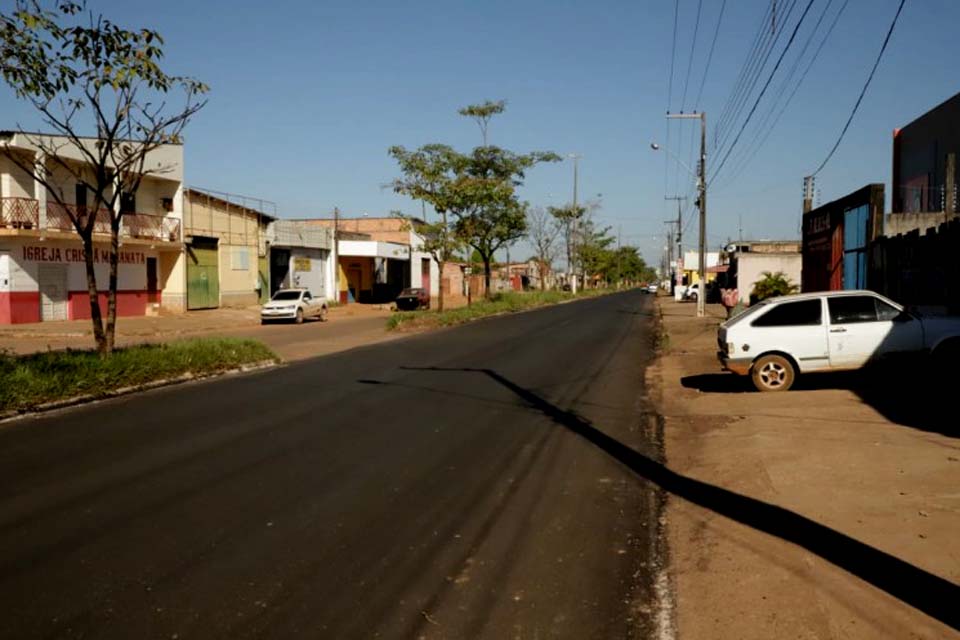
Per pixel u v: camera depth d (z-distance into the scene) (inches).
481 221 1553.9
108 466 308.2
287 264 1865.2
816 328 479.8
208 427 391.5
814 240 1002.1
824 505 244.4
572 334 1067.3
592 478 298.4
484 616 173.9
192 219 1496.1
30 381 449.1
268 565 203.0
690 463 322.3
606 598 184.5
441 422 409.7
